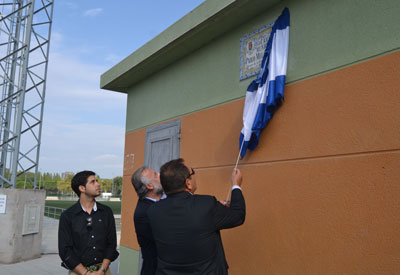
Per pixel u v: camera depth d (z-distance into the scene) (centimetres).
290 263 298
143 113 577
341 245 262
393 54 246
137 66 525
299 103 310
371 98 256
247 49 373
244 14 366
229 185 375
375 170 247
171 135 488
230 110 388
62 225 315
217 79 415
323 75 293
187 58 477
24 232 914
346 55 278
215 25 391
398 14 246
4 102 1056
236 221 245
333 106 282
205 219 230
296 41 322
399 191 232
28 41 1071
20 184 6700
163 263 237
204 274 224
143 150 561
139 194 303
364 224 250
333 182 274
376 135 250
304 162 298
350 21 278
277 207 317
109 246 337
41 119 1097
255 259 331
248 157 355
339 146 273
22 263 885
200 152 428
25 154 1057
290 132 315
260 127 329
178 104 485
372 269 241
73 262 308
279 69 324
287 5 336
